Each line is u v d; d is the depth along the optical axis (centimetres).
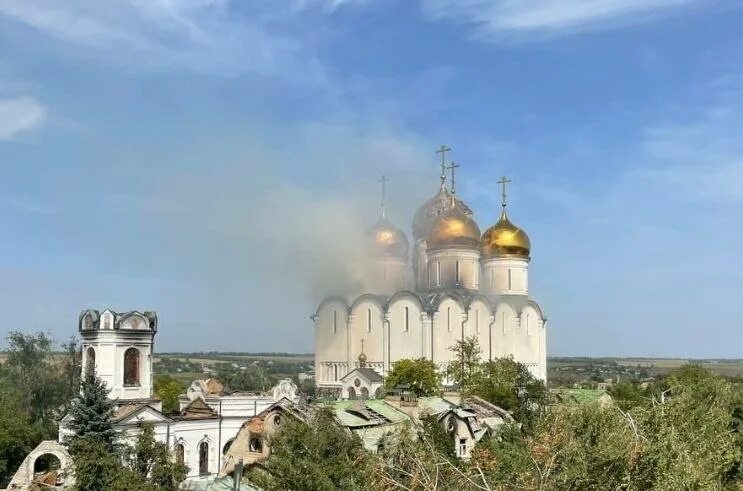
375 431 5919
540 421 4131
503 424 6562
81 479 4806
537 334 14112
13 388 9200
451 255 13488
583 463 3186
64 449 6881
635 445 3241
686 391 4306
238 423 8031
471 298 13075
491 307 13312
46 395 9638
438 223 13712
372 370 11944
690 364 12681
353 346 12700
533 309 14062
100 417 5953
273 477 4309
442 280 13525
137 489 4703
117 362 7269
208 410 8094
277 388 9038
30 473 7019
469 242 13550
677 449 3312
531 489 3197
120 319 7319
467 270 13500
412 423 5641
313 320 13150
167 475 4944
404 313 12500
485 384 9281
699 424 3934
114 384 7212
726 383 5672
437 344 12369
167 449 5181
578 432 3431
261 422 6269
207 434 7750
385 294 13575
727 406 5278
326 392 12419
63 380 9725
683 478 3189
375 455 3625
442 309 12550
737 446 4506
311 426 4447
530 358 13912
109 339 7244
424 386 10300
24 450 7900
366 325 12681
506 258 13950
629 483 3166
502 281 13962
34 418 9394
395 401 6869
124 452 5141
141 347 7469
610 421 3434
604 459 3167
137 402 7244
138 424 6281
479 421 7131
